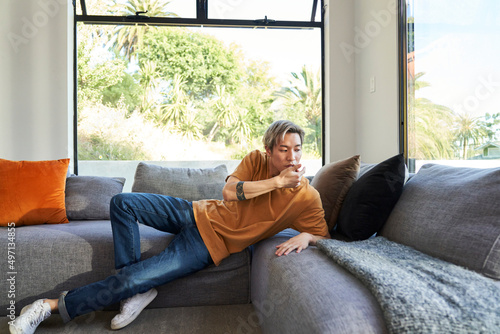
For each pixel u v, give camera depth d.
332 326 0.87
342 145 3.36
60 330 1.53
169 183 2.51
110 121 3.45
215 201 1.75
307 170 3.59
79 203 2.38
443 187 1.41
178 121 3.50
